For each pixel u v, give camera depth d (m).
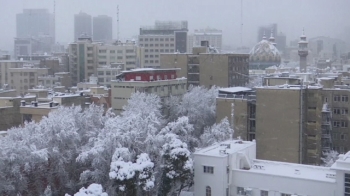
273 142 114.38
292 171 75.50
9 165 82.12
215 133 108.75
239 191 75.44
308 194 70.00
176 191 82.19
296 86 118.12
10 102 134.62
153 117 100.19
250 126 121.81
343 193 67.31
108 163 83.81
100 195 69.44
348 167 67.06
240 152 78.25
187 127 103.31
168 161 78.12
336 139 128.25
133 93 130.50
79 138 93.75
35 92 172.75
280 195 72.19
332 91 127.38
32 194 85.62
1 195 80.50
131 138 87.38
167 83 151.88
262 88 115.00
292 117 112.25
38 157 82.88
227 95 125.19
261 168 77.81
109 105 159.75
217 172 75.06
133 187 75.25
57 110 113.31
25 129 96.00
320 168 76.19
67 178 87.31
